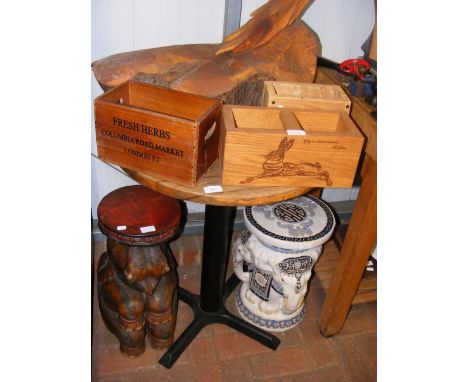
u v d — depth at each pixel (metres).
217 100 1.07
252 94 1.26
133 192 1.35
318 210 1.44
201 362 1.46
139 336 1.41
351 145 0.99
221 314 1.56
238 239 1.55
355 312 1.72
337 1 1.62
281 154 0.99
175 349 1.44
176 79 1.21
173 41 1.53
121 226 1.20
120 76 1.19
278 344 1.53
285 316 1.56
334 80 1.40
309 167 1.02
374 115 1.19
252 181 1.02
